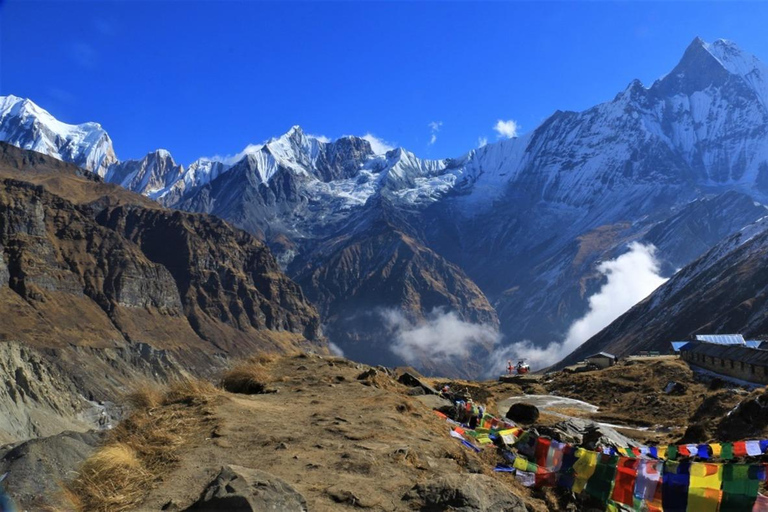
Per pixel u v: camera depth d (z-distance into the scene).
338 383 20.02
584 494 11.14
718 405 34.31
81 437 11.13
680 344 97.75
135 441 11.36
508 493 9.73
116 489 9.28
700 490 9.40
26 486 8.77
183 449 11.18
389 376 25.44
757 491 8.98
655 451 16.31
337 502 8.98
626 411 47.91
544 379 79.12
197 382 16.48
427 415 16.52
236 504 7.80
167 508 8.41
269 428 12.89
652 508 9.80
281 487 8.47
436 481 9.59
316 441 12.08
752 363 51.34
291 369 22.75
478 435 14.95
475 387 54.22
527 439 12.87
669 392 53.53
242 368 20.78
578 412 46.88
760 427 24.95
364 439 12.48
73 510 8.55
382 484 9.83
